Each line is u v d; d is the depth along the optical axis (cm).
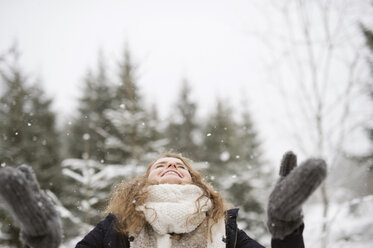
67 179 1021
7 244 684
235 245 162
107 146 757
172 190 162
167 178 183
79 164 629
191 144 1579
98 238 160
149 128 732
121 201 170
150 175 191
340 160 600
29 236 115
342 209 431
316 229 468
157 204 155
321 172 114
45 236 115
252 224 928
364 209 491
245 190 975
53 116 1320
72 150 1212
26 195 112
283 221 121
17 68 1057
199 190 167
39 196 119
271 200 123
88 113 1240
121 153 865
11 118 1016
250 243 163
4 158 939
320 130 576
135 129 710
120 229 157
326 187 563
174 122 1448
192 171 202
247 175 987
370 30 602
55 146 1217
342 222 474
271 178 1080
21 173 115
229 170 1011
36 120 1227
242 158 1142
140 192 166
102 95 1168
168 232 153
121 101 900
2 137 973
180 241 152
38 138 1114
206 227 161
